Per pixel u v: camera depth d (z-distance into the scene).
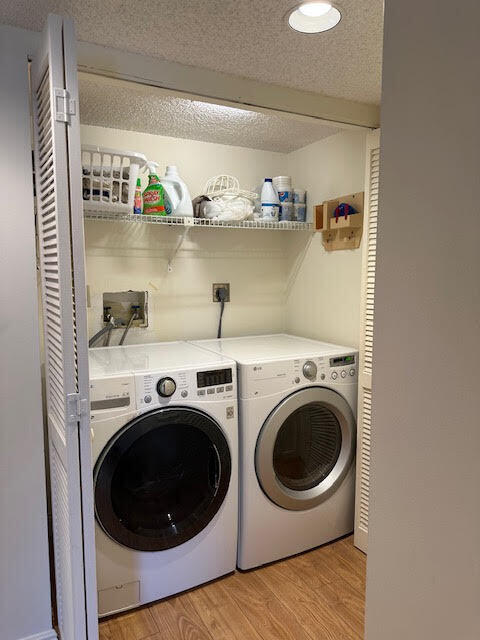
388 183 0.74
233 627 1.78
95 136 2.30
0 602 1.54
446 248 0.66
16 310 1.47
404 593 0.77
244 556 2.07
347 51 1.52
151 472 1.86
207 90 1.67
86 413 1.23
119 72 1.52
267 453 2.04
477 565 0.64
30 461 1.53
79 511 1.26
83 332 1.21
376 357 0.79
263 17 1.30
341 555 2.22
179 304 2.60
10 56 1.39
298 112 1.86
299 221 2.65
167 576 1.90
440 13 0.65
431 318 0.69
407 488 0.75
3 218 1.43
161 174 2.48
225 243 2.71
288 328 2.92
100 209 1.96
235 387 1.98
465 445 0.65
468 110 0.61
